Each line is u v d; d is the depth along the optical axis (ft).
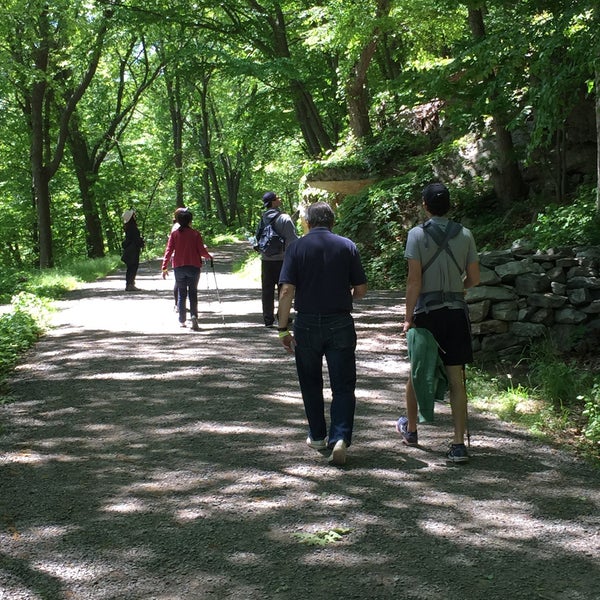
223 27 72.59
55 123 101.81
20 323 33.63
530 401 20.94
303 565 11.73
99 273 71.77
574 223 29.07
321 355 16.84
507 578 11.28
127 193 119.65
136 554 12.15
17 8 65.57
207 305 43.93
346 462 16.46
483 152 52.01
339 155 66.39
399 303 41.22
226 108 148.25
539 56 29.66
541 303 25.04
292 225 33.58
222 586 11.10
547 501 14.26
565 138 42.34
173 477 15.62
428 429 18.92
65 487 15.15
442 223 16.44
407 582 11.16
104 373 25.23
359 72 63.26
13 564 11.85
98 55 79.77
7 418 20.26
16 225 112.57
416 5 47.73
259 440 17.99
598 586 11.05
